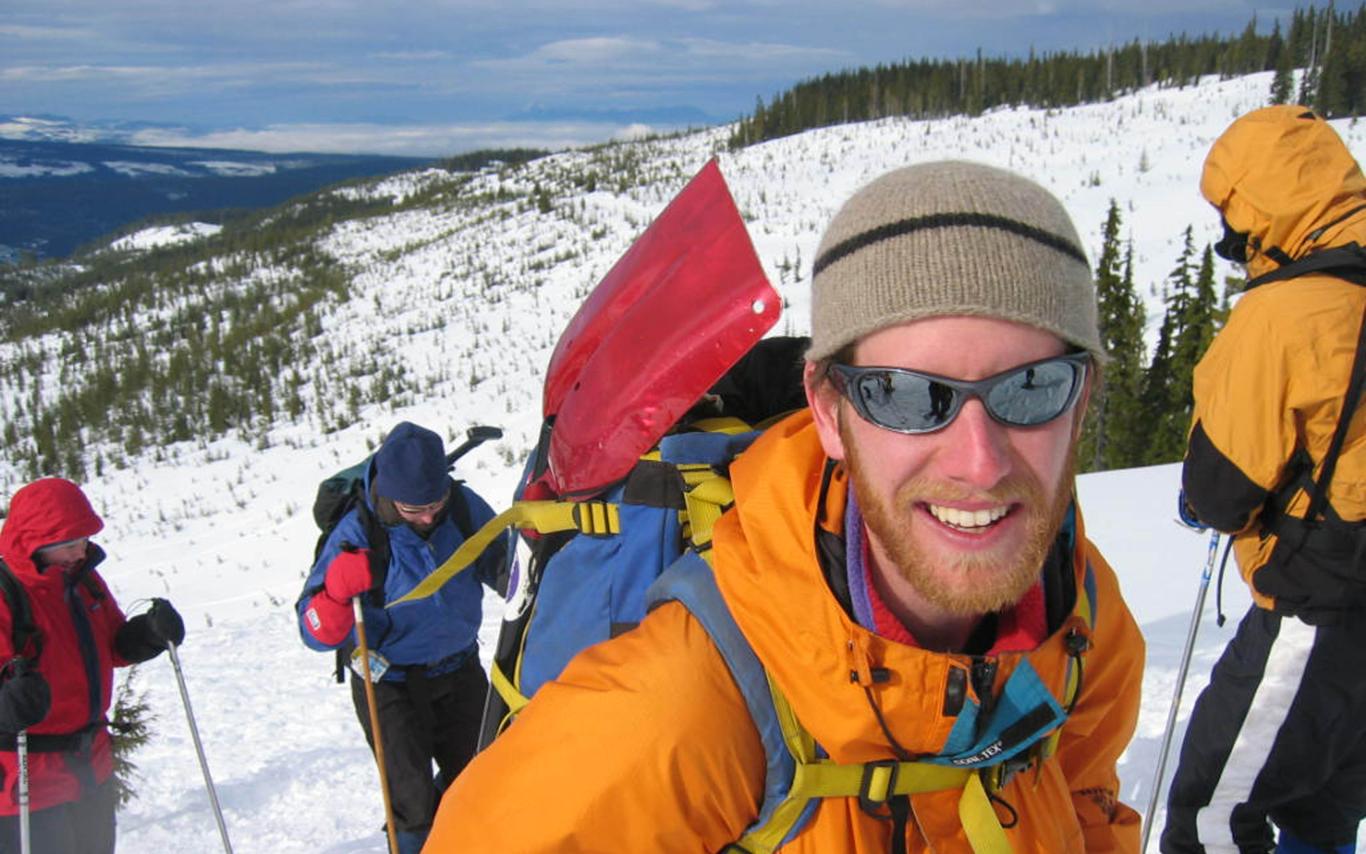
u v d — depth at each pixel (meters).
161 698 6.48
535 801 1.10
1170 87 81.12
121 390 84.88
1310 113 2.36
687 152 117.19
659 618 1.16
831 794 1.08
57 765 3.23
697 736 1.05
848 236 1.07
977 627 1.19
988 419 1.00
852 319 1.04
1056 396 1.03
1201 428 2.37
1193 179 51.94
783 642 1.06
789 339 1.70
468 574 3.52
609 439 1.41
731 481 1.25
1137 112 71.69
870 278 1.02
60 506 3.22
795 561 1.08
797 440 1.18
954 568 1.04
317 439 58.28
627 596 1.39
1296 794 2.36
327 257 120.38
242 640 8.27
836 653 1.03
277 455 57.78
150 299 122.56
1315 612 2.24
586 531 1.45
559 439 1.54
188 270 132.75
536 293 78.12
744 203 72.25
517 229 100.19
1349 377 2.13
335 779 4.80
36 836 3.19
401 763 3.38
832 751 1.06
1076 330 1.03
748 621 1.08
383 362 69.62
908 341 1.02
